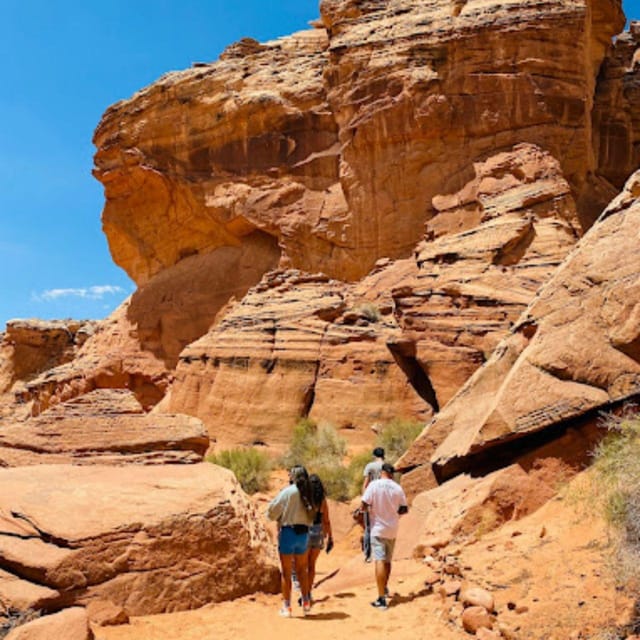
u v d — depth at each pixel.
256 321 21.02
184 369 21.81
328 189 27.03
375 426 17.50
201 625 6.73
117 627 6.53
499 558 7.16
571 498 7.75
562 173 21.42
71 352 43.84
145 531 7.33
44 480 8.39
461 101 23.66
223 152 29.95
